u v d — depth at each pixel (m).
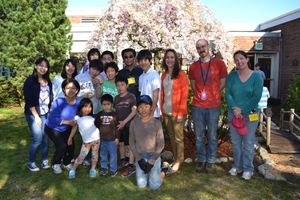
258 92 4.54
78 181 4.75
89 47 10.87
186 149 6.04
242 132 4.62
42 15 11.65
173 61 4.82
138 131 4.47
